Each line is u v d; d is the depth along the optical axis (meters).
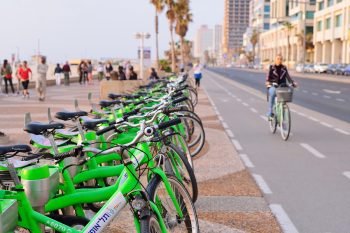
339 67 66.12
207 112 16.77
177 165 4.88
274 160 8.48
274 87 11.46
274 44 138.38
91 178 4.23
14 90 28.33
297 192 6.38
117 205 3.24
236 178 7.13
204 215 5.40
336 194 6.30
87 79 38.16
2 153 3.11
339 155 8.92
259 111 17.34
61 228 3.25
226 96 25.33
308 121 14.27
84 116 5.29
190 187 4.89
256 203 5.87
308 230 4.95
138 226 3.16
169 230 3.74
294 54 115.25
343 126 13.11
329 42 89.25
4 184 3.65
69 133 5.12
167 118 6.05
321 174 7.42
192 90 15.87
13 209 2.92
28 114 4.93
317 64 74.81
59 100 21.08
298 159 8.58
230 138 11.02
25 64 22.41
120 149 3.38
